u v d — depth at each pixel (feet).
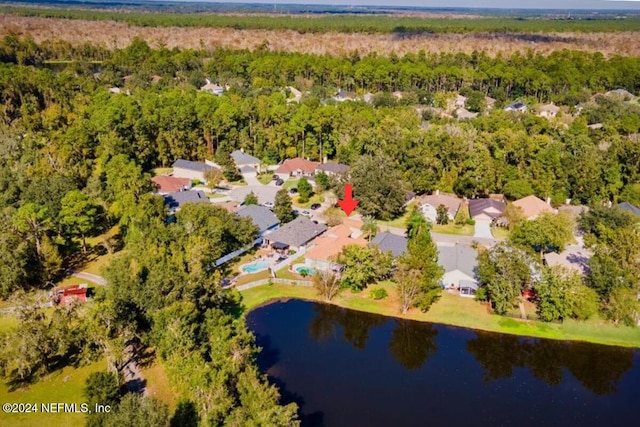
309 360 187.32
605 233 228.43
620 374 183.62
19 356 161.07
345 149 384.06
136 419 125.18
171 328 160.66
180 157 392.06
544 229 237.66
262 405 132.87
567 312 201.05
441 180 338.75
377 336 203.00
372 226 274.36
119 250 252.42
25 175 285.64
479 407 165.99
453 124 397.39
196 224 238.27
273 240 263.49
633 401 170.91
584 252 242.37
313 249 251.80
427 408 164.35
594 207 269.64
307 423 154.61
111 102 386.93
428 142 350.64
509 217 283.79
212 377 141.38
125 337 172.65
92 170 317.22
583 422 160.97
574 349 194.59
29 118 390.83
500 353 193.26
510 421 160.15
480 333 203.10
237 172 368.89
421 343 199.21
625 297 201.57
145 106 384.88
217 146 408.05
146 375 169.37
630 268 208.13
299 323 209.46
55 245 232.32
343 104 467.93
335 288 226.17
